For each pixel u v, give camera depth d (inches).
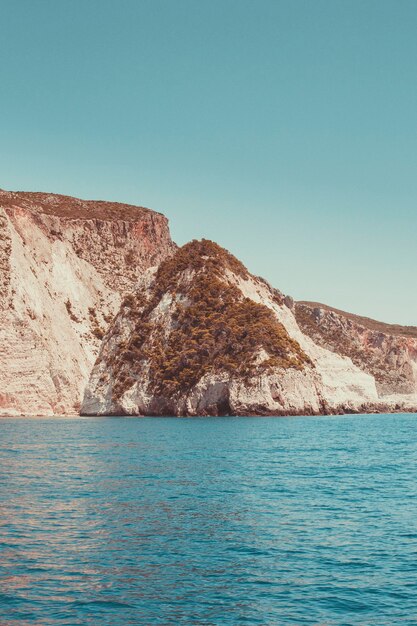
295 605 748.0
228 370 4916.3
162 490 1481.3
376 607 743.1
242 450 2496.3
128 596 769.6
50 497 1370.6
